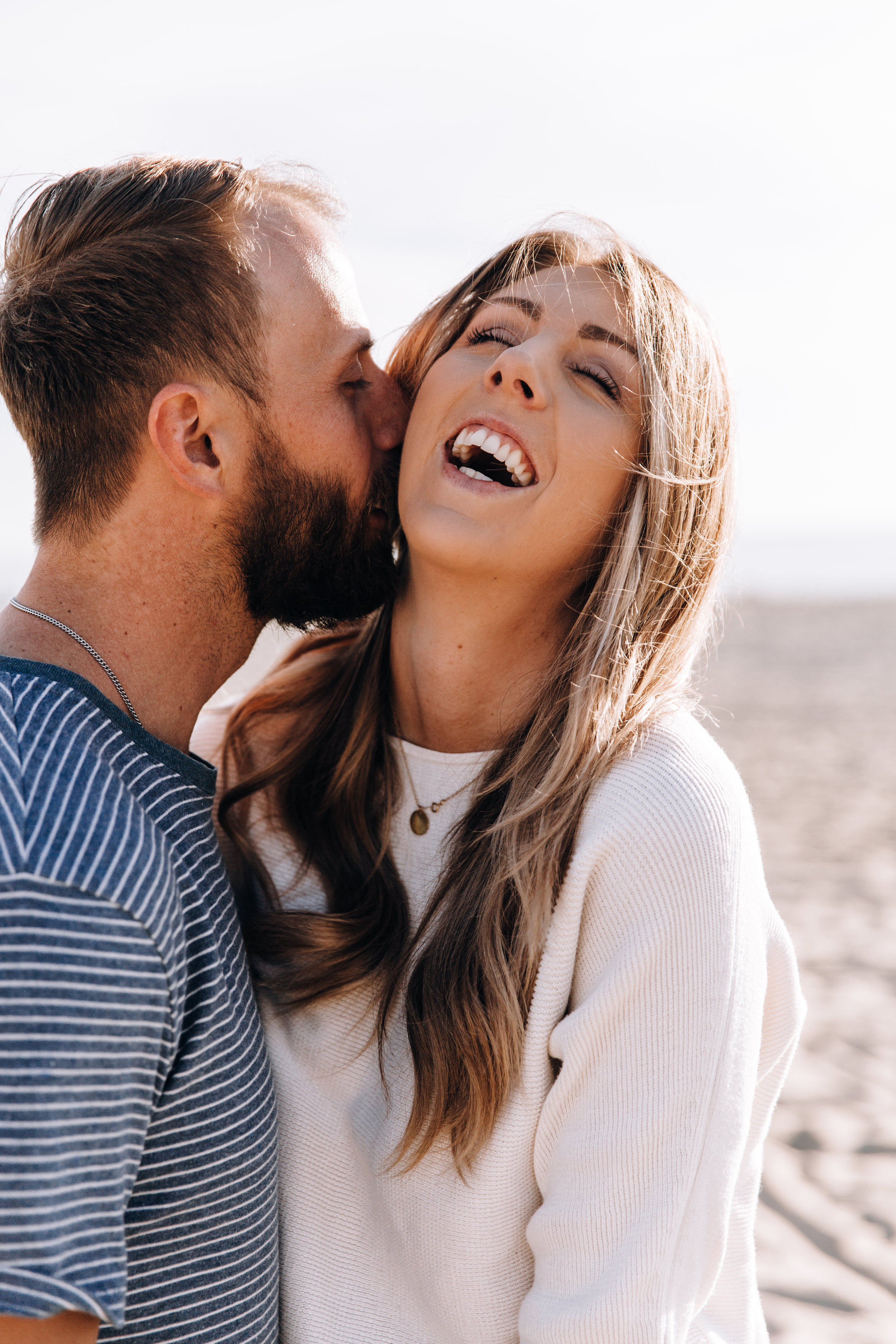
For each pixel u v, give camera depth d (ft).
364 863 5.25
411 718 5.54
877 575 151.74
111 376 4.38
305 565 4.97
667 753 4.64
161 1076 3.75
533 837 4.71
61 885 3.29
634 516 5.03
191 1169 3.98
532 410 4.97
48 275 4.47
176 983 3.70
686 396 5.10
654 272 5.24
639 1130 4.18
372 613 5.73
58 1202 3.07
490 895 4.67
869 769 28.32
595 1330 4.04
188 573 4.64
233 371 4.55
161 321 4.43
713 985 4.22
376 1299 4.78
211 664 4.91
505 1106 4.53
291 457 4.74
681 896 4.29
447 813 5.23
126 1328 3.90
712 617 5.31
